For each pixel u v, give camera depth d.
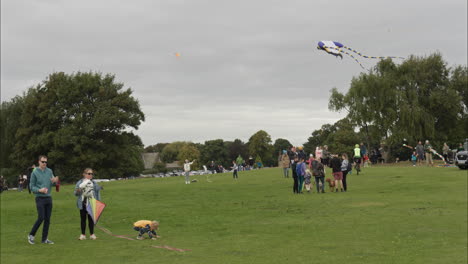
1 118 92.94
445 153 53.72
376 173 43.41
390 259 12.02
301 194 29.95
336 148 130.00
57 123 80.25
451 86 79.06
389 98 73.38
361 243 14.32
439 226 17.17
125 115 79.44
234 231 17.16
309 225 18.03
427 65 77.75
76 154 78.56
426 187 30.70
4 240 16.17
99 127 78.25
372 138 77.75
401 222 18.19
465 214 19.88
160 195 32.31
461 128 83.94
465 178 34.50
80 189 15.55
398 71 77.38
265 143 179.25
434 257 12.25
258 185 37.69
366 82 74.75
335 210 22.11
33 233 14.98
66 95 78.31
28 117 79.75
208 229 17.86
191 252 13.23
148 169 180.88
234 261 11.92
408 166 53.47
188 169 42.91
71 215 23.52
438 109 79.50
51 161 77.06
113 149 81.50
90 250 13.74
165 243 14.88
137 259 12.33
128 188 39.38
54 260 12.37
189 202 27.62
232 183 40.75
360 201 25.17
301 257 12.38
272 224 18.58
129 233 17.58
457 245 13.87
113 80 84.56
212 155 184.25
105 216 22.50
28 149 77.44
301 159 30.97
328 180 31.05
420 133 74.38
